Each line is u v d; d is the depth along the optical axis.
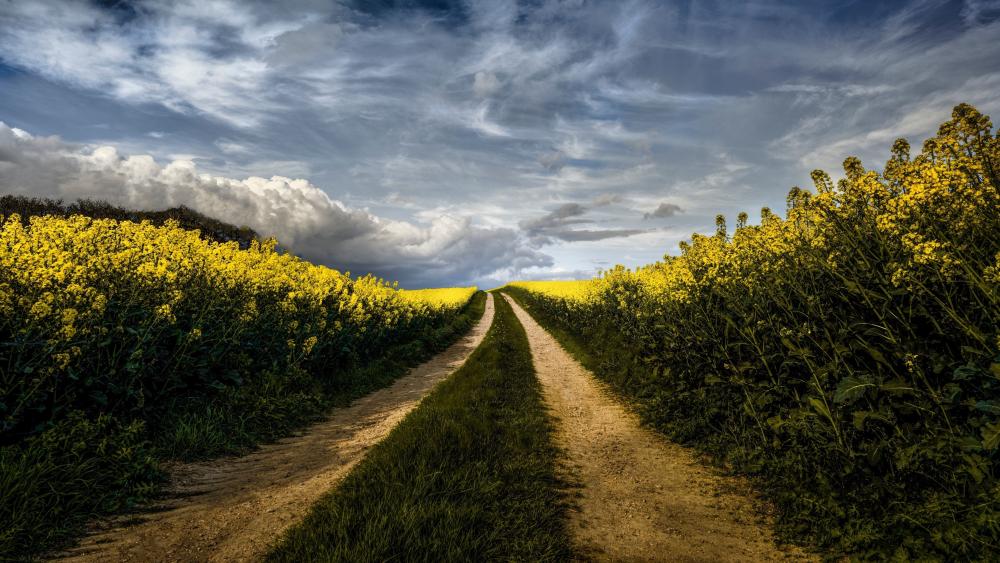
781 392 4.87
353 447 6.21
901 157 3.98
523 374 11.17
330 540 3.33
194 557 3.39
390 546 3.16
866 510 3.55
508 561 3.26
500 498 4.23
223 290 7.95
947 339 3.53
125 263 6.26
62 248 6.27
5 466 3.67
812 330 4.38
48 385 4.70
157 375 6.07
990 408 2.91
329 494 4.26
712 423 6.25
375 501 3.88
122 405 5.47
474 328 28.14
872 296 3.89
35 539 3.42
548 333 22.31
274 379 7.88
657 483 4.97
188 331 6.73
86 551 3.44
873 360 4.04
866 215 4.04
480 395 8.14
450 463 4.78
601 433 6.83
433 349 17.41
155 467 4.70
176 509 4.23
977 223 3.24
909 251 3.58
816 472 4.16
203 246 9.21
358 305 12.53
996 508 2.83
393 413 8.16
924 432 3.51
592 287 17.77
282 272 10.93
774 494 4.38
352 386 10.13
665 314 7.89
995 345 3.06
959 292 3.51
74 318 4.68
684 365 7.30
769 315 5.11
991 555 2.68
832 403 4.11
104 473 4.25
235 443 6.16
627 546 3.65
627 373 9.82
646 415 7.32
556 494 4.59
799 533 3.71
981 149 3.15
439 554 3.12
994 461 2.95
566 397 9.10
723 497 4.54
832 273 4.18
